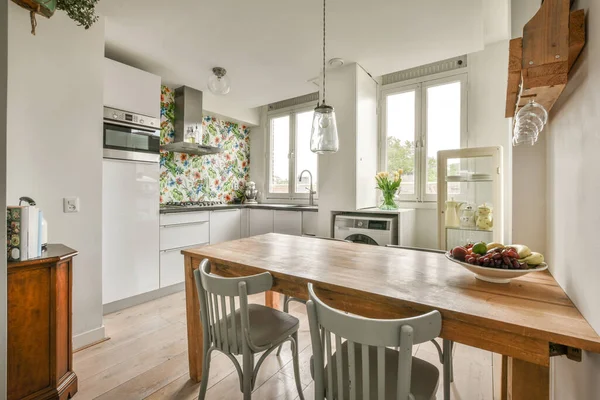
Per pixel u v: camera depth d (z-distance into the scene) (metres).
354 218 2.90
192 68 3.09
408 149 3.43
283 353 2.00
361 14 2.15
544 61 0.90
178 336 2.22
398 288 1.09
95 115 2.14
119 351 2.01
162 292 3.06
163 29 2.35
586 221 0.84
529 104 0.98
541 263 1.11
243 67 3.06
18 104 1.79
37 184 1.87
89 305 2.11
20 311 1.39
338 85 3.08
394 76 3.51
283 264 1.44
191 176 4.07
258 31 2.37
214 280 1.27
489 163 2.69
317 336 0.97
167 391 1.61
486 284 1.14
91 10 1.67
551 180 1.30
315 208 3.49
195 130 3.75
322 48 2.64
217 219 3.66
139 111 2.72
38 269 1.45
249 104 4.36
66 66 1.99
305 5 2.04
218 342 1.35
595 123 0.77
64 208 1.98
